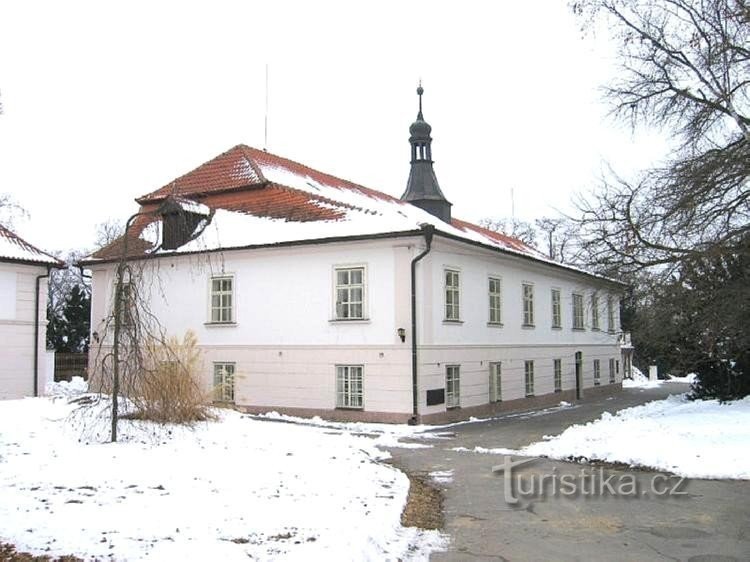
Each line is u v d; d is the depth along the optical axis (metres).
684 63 17.98
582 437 14.88
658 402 26.06
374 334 20.84
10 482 9.29
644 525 8.48
